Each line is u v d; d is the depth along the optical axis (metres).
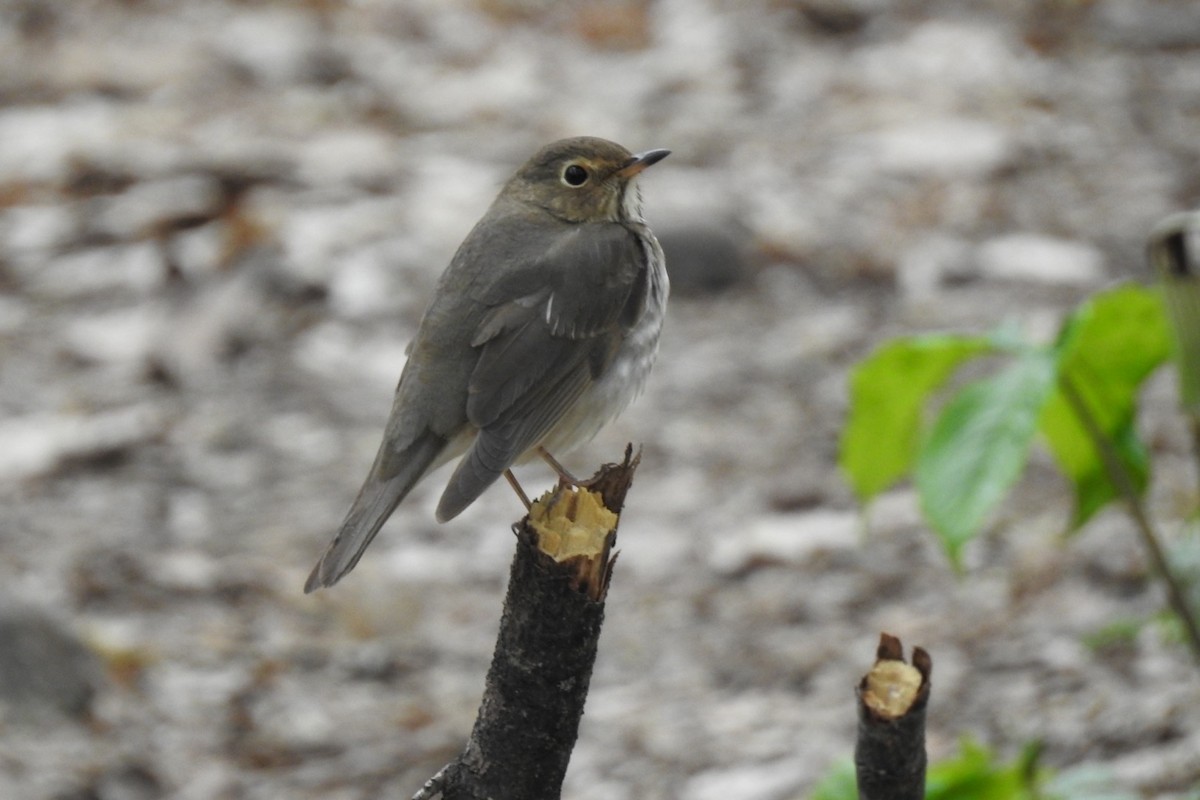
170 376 14.79
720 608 11.80
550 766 5.16
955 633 11.09
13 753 10.29
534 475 13.53
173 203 17.33
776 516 12.69
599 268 7.47
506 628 5.11
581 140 7.85
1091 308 6.02
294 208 17.20
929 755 9.55
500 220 7.70
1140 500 6.62
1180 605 6.34
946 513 5.71
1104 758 9.27
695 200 16.91
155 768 10.26
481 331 7.25
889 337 14.89
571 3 22.80
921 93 19.58
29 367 15.00
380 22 22.20
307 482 13.36
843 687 10.78
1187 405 6.23
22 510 13.04
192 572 12.27
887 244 16.42
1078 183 17.41
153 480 13.42
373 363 14.91
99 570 12.24
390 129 19.30
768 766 10.02
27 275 16.44
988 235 16.48
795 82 20.08
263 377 14.79
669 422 13.95
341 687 11.16
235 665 11.34
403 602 12.01
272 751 10.52
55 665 10.87
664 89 20.16
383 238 16.69
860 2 21.94
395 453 7.08
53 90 20.38
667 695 10.91
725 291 15.91
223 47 21.39
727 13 21.95
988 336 6.14
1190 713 9.52
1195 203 16.83
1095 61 20.23
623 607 11.91
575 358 7.36
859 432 6.49
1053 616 11.04
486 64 21.03
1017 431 5.75
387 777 10.23
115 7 22.67
